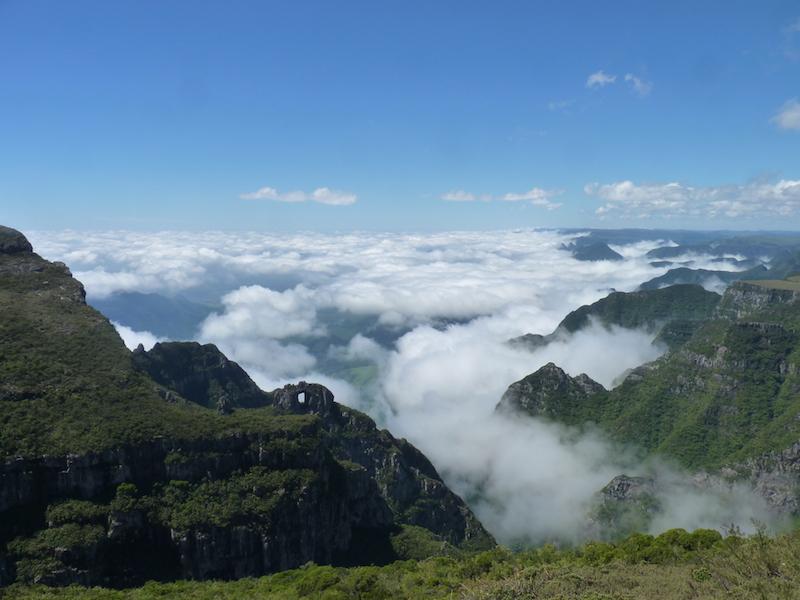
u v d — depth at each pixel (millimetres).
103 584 116375
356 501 166875
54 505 119125
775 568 68812
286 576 116938
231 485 137375
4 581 109938
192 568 125500
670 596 68375
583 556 103938
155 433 134375
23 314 160875
